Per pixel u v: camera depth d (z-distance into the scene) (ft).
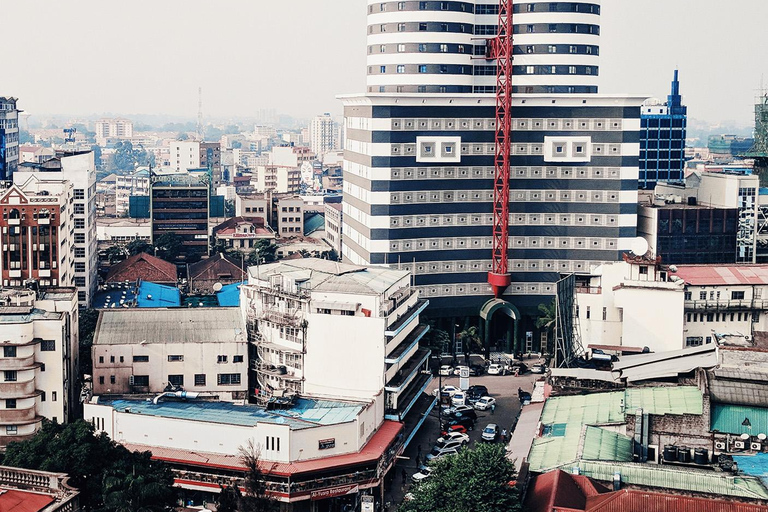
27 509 375.86
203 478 552.41
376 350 641.40
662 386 589.32
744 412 522.47
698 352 649.61
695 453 512.63
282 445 552.00
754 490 449.06
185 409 599.16
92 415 590.96
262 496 494.59
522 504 451.12
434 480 474.08
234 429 561.43
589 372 629.10
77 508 391.24
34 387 628.28
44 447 490.49
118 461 490.49
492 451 474.90
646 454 516.73
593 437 520.83
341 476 555.69
